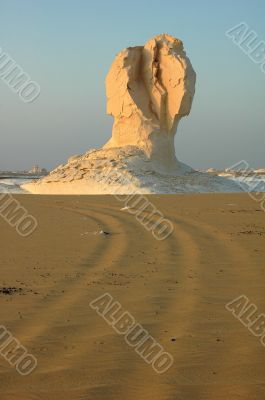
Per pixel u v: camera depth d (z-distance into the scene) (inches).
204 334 301.9
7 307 356.8
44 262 528.1
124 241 663.8
